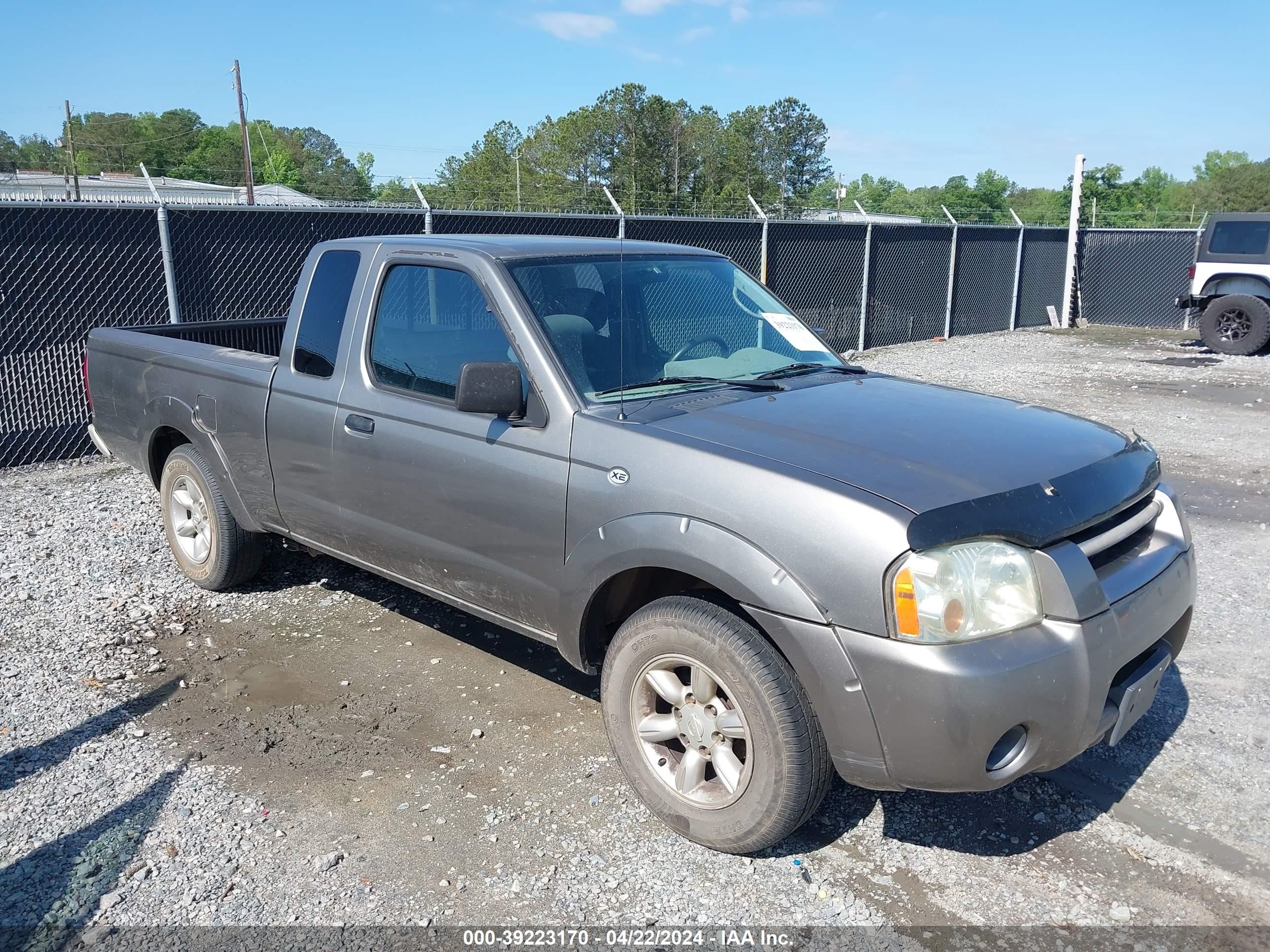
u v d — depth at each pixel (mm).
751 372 4020
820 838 3299
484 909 2934
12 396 8383
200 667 4559
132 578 5695
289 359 4562
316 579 5676
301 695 4293
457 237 4227
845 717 2773
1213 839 3285
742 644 2938
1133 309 21547
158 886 3021
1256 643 4828
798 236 15344
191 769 3682
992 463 3031
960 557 2697
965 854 3213
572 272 3941
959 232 18812
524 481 3521
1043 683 2701
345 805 3461
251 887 3021
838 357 4480
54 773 3646
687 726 3170
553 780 3627
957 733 2645
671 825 3252
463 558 3838
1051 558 2803
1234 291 16203
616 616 3594
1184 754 3807
